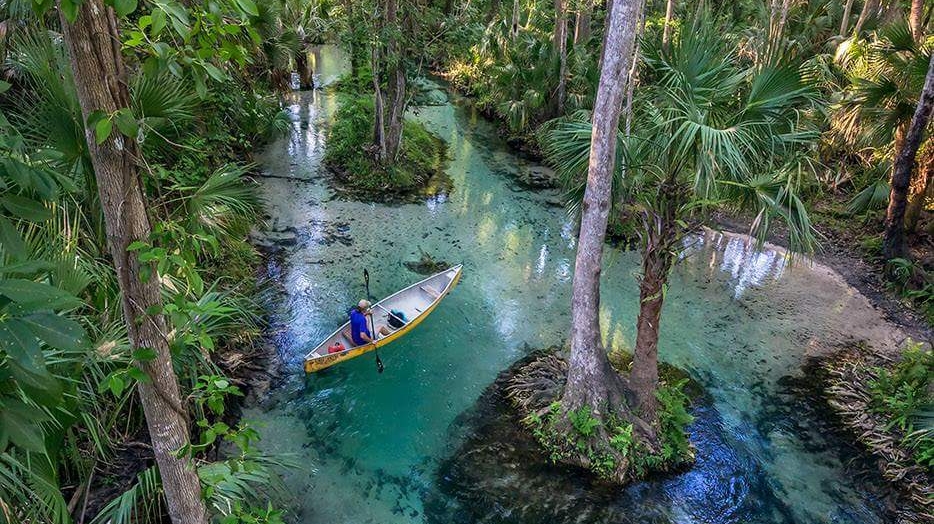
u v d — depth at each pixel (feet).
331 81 69.31
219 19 7.46
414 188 45.14
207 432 10.22
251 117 41.86
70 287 14.80
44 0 6.28
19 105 18.10
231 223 29.14
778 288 34.73
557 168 23.56
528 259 37.01
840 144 42.06
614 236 39.04
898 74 33.94
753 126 17.48
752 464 23.08
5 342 5.86
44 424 12.92
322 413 24.47
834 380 27.68
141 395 9.74
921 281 33.45
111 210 8.25
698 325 31.45
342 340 27.50
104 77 7.62
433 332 29.81
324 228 38.42
